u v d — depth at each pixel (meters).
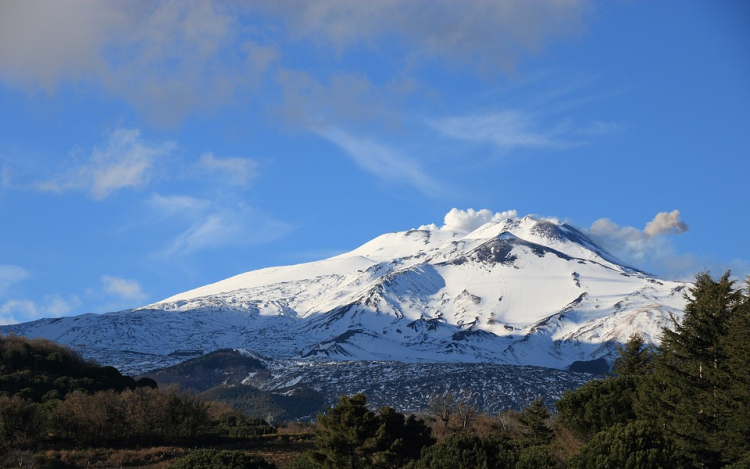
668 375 63.09
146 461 88.50
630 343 96.75
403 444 74.81
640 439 52.12
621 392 67.50
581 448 54.59
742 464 49.22
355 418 73.31
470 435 62.72
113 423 99.62
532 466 56.81
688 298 70.62
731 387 59.25
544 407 90.31
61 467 84.19
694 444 56.12
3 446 89.81
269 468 68.31
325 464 73.44
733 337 61.16
